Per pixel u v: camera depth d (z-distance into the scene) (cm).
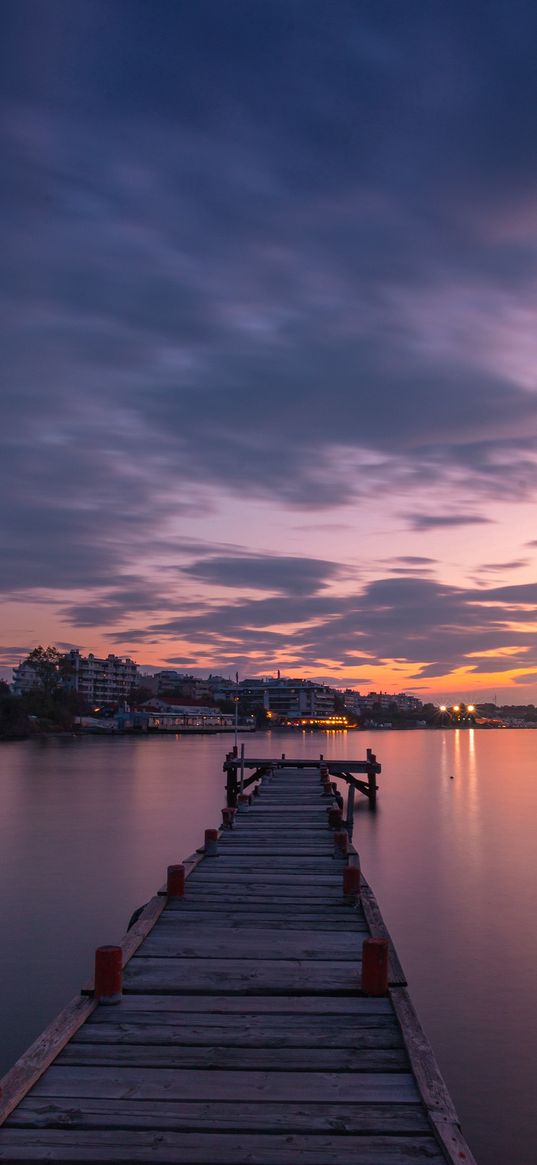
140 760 9550
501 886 2739
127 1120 711
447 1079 1363
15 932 2136
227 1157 661
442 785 6825
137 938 1245
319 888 1641
